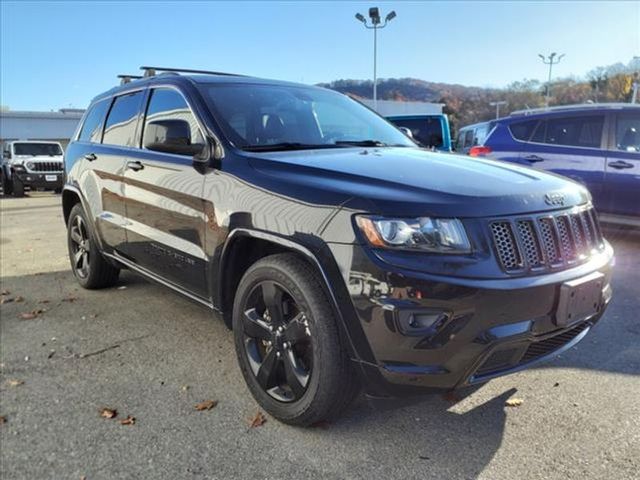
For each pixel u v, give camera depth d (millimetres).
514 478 2418
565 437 2711
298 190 2705
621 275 5652
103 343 4023
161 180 3693
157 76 4273
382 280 2330
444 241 2338
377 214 2387
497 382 3283
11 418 2996
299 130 3713
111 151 4527
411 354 2342
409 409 3000
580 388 3197
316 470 2508
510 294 2355
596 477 2402
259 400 2980
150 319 4520
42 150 21141
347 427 2840
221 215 3094
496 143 7906
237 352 3123
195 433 2818
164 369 3568
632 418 2861
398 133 4293
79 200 5395
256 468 2527
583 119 7148
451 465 2523
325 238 2502
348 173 2738
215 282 3244
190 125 3561
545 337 2541
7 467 2561
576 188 2945
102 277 5262
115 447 2709
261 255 3164
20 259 7191
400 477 2449
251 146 3311
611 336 3988
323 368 2582
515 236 2449
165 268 3812
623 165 6734
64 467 2557
